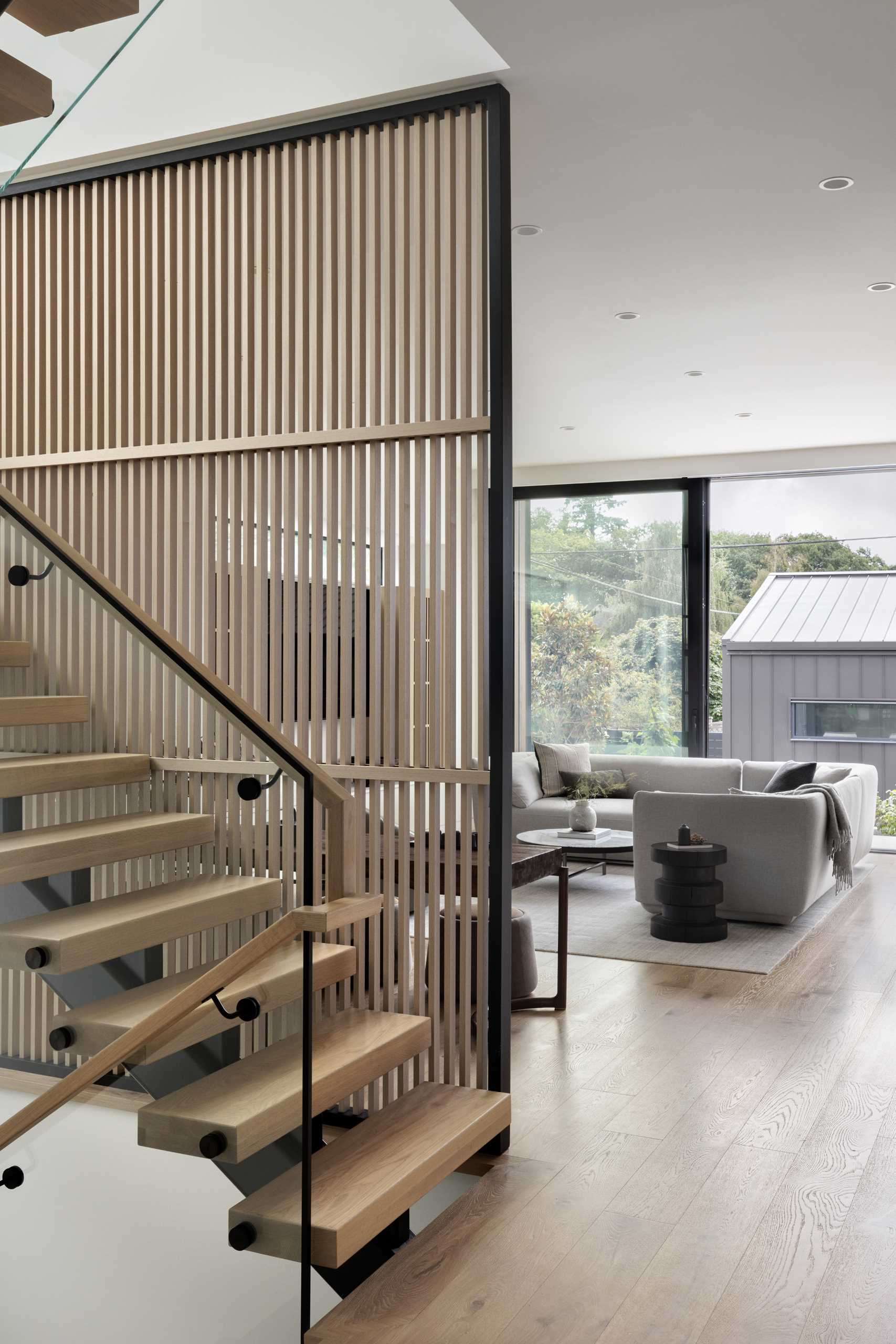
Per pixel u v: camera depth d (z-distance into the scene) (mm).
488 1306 2639
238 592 4047
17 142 3285
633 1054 4348
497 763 3629
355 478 3822
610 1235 2965
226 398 4059
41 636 3406
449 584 3715
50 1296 3031
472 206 3674
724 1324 2551
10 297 4484
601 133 4004
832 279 5461
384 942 3867
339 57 3781
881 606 9266
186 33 4016
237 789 3266
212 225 4078
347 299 3861
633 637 9859
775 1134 3596
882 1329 2521
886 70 3592
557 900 7277
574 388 7379
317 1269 3352
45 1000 3055
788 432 8641
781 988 5254
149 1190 2877
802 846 6344
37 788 3273
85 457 4258
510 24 3309
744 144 4102
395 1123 3322
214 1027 2863
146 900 3305
